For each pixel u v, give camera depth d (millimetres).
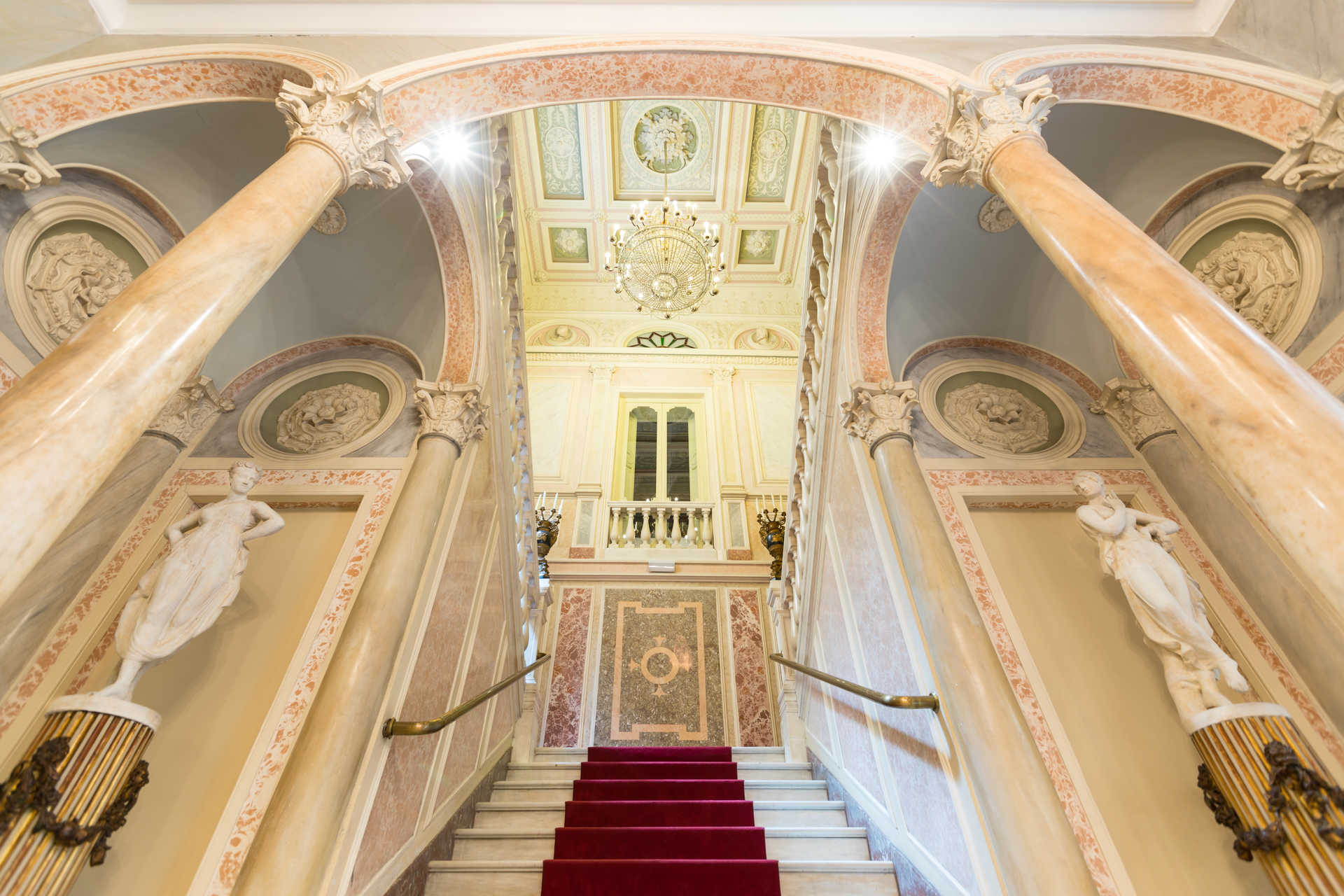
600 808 4500
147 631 2732
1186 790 3191
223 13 3961
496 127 4594
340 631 3674
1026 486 4371
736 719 7578
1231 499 3848
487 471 5094
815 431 5371
